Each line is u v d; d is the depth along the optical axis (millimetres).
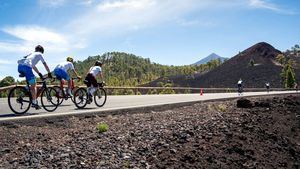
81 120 11414
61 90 13211
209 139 10656
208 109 17328
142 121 12070
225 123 13273
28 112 12227
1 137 8539
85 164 7242
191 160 8641
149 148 8805
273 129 14836
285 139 13875
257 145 11734
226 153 9969
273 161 10938
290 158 11969
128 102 19000
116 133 9820
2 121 9383
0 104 15539
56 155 7570
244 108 19156
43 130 9727
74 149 8047
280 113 19250
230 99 25109
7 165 6902
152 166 7758
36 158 7328
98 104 15359
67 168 6965
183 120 12766
